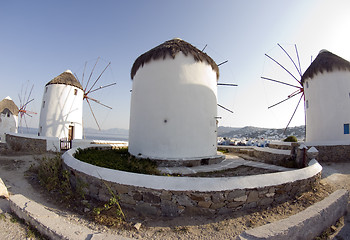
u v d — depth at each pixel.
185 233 3.40
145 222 3.74
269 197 4.30
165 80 8.57
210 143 9.15
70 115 17.78
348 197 4.55
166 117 8.34
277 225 3.04
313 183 5.27
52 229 3.08
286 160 8.39
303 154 7.32
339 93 12.01
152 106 8.62
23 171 7.08
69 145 12.84
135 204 4.10
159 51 8.74
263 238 2.72
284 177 4.56
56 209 4.23
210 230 3.46
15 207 3.87
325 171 7.17
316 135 12.68
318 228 3.45
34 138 12.07
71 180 5.53
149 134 8.52
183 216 3.89
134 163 6.86
